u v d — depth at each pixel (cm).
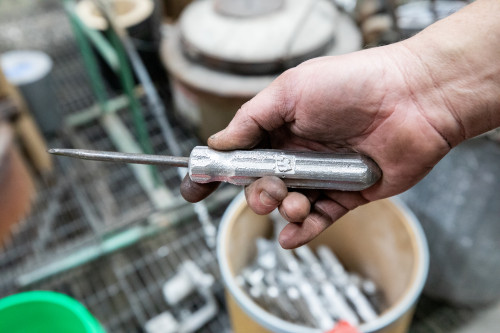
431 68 42
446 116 43
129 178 109
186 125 110
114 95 131
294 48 82
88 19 109
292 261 76
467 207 71
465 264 76
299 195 42
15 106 93
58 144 118
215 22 90
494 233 71
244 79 85
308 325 68
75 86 139
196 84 86
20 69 110
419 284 54
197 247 92
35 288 86
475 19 41
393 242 64
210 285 80
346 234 73
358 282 75
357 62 43
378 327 50
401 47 43
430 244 78
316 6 92
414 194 76
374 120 45
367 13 86
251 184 42
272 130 49
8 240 92
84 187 106
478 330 81
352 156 42
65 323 59
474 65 40
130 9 113
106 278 89
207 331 80
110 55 95
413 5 96
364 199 50
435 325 82
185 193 45
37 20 164
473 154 66
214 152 42
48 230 95
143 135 96
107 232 90
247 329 57
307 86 44
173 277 87
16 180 84
